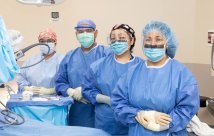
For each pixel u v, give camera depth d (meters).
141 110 1.41
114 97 1.52
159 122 1.33
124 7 2.98
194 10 2.85
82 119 2.14
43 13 2.99
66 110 1.87
